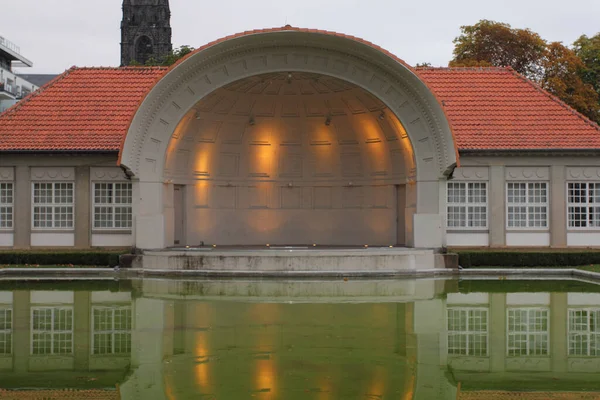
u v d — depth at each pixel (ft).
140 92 111.34
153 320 54.29
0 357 42.83
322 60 94.17
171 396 34.40
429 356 43.06
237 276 84.38
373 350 44.45
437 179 94.27
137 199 93.04
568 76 167.53
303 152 110.73
